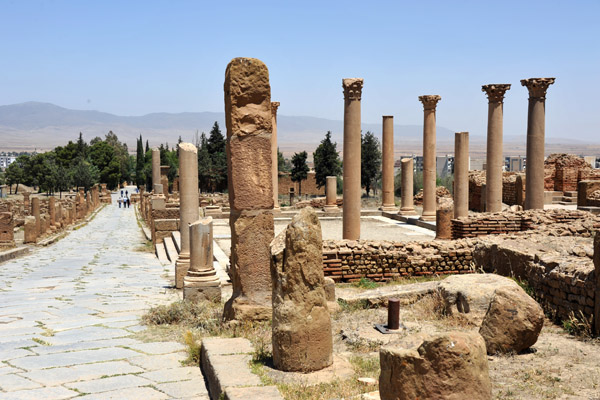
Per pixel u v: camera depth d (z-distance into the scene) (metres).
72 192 102.50
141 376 7.98
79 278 19.53
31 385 7.63
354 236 19.02
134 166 141.12
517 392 6.49
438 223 20.66
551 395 6.35
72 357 8.95
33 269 22.48
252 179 10.43
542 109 21.09
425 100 27.67
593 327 8.76
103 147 121.62
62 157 120.44
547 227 17.25
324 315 7.49
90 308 13.42
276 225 28.78
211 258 13.49
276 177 33.66
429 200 27.95
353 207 18.98
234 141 10.37
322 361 7.42
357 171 18.98
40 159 109.06
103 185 94.00
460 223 19.72
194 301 13.04
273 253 7.62
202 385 7.58
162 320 11.36
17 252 27.97
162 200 32.12
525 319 7.86
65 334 10.55
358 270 14.80
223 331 10.09
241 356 7.79
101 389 7.45
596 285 8.73
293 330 7.31
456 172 24.47
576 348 8.12
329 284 11.62
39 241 34.47
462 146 24.28
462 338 5.34
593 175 36.97
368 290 13.21
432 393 5.22
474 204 38.12
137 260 25.34
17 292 16.39
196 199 16.62
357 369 7.48
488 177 23.28
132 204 83.94
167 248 26.08
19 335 10.55
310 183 83.12
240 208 10.47
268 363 7.65
